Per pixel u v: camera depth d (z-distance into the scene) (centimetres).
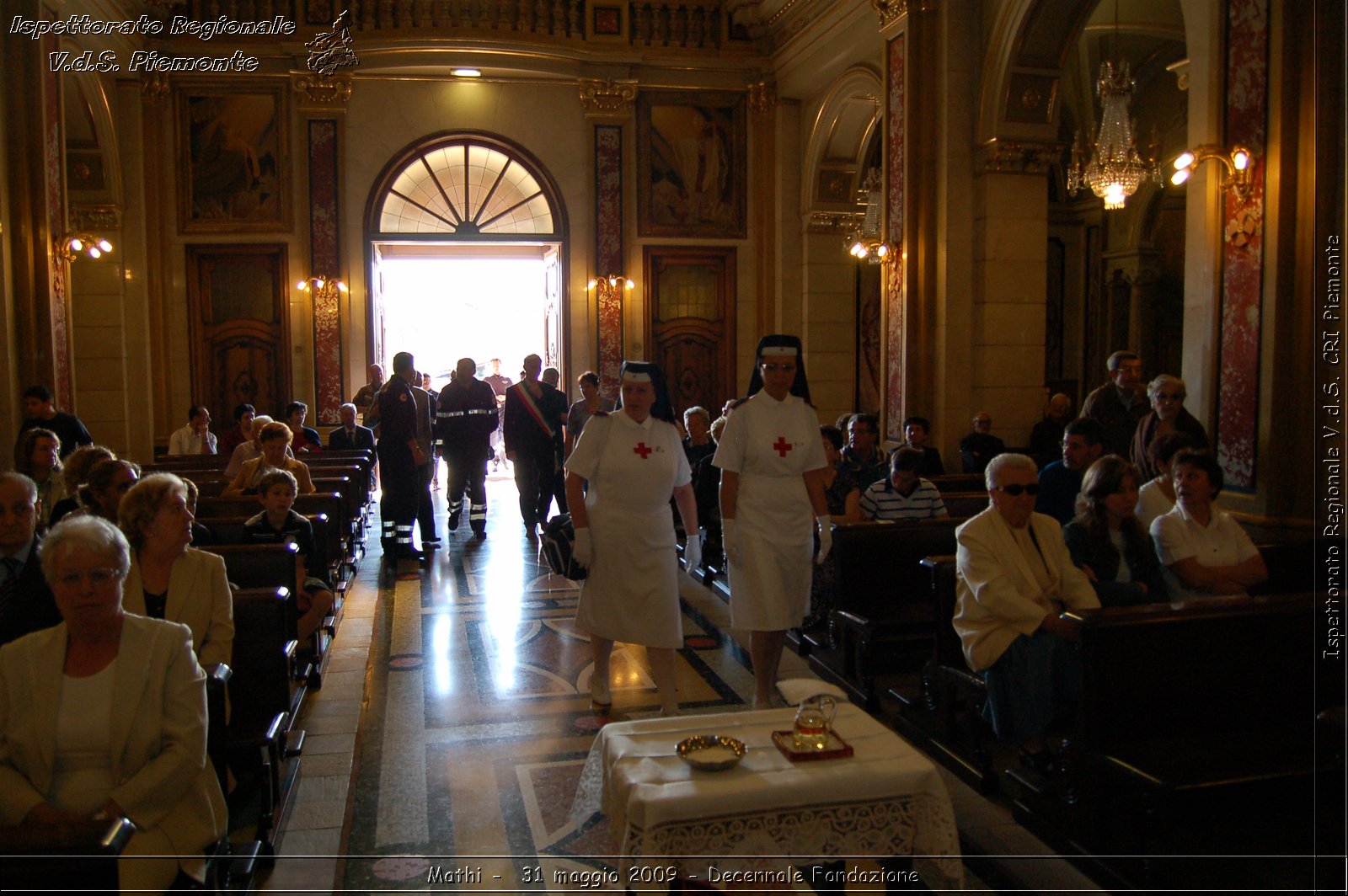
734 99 1559
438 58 1455
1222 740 367
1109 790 364
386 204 1523
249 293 1488
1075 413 1627
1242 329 668
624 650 657
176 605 371
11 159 995
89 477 441
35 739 294
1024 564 419
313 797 433
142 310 1414
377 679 599
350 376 1505
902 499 633
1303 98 630
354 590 835
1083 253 1755
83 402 1373
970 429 1058
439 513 1283
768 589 501
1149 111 1562
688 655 640
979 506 692
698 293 1584
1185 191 1697
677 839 275
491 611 766
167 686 307
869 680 532
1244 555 455
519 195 1570
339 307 1493
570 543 538
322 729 514
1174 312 1764
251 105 1464
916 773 294
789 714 339
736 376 1587
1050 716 402
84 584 292
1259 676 378
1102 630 362
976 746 436
